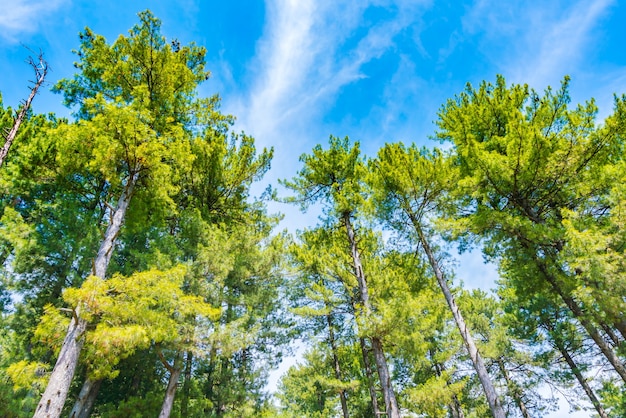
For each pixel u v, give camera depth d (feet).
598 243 25.00
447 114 47.03
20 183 34.55
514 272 36.27
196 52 47.19
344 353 54.03
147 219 34.50
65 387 19.31
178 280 24.73
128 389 41.78
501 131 42.11
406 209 40.75
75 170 31.04
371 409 57.47
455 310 35.24
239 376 43.68
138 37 37.58
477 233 35.27
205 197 48.88
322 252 44.52
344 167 50.96
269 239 53.01
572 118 31.83
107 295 21.97
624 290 24.03
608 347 30.19
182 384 41.78
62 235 31.91
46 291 33.01
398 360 50.88
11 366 19.80
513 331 55.67
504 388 57.67
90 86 40.09
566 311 48.49
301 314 44.11
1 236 29.96
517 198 35.94
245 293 48.65
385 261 43.96
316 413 66.95
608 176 29.53
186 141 30.53
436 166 38.93
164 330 23.53
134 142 26.53
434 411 39.47
